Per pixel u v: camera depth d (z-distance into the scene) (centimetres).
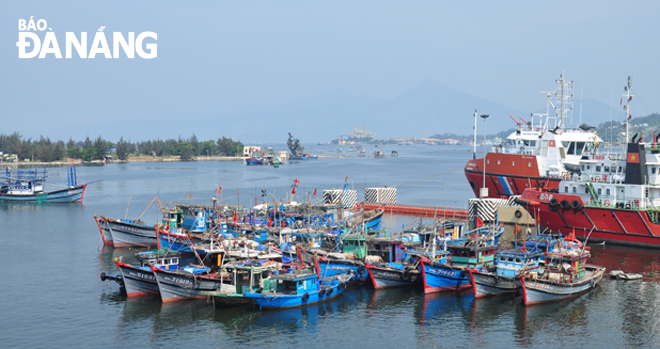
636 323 6088
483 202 10819
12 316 6344
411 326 6078
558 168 11619
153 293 7000
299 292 6594
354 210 11819
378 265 7425
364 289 7381
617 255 8788
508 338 5753
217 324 6103
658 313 6353
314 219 10200
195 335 5825
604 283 7456
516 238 10231
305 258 7869
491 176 12519
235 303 6562
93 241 10650
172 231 9212
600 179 9944
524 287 6500
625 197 9438
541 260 7075
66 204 16412
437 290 7188
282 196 17912
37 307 6638
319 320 6253
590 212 9462
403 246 7900
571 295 6888
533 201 10044
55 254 9462
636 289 7181
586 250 7631
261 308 6500
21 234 11431
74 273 8188
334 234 8812
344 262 7494
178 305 6662
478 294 6856
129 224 9894
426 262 7062
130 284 6900
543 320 6194
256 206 11231
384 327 6066
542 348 5534
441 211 13300
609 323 6097
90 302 6806
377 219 11269
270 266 6600
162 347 5556
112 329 5959
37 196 16788
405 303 6806
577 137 11731
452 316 6353
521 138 12581
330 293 6938
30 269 8431
